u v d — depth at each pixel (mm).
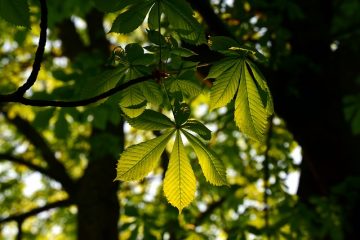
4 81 6891
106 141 5508
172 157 1512
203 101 6750
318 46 5035
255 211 4922
